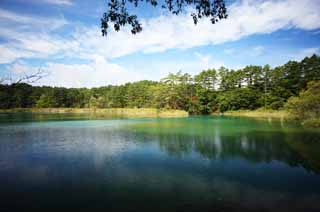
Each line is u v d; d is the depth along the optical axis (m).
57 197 9.07
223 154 15.95
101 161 14.32
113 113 70.69
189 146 18.80
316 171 12.05
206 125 34.22
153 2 5.96
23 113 69.88
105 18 5.97
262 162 13.88
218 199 8.82
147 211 7.89
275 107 57.22
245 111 61.62
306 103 28.72
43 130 28.73
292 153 15.80
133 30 6.14
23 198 8.98
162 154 16.09
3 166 13.27
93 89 107.56
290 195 9.12
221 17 6.14
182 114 60.84
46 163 13.93
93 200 8.78
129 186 10.18
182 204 8.41
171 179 11.06
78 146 19.00
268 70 64.88
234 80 70.81
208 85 74.88
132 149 17.84
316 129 26.14
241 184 10.37
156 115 60.88
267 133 24.69
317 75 55.28
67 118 49.34
